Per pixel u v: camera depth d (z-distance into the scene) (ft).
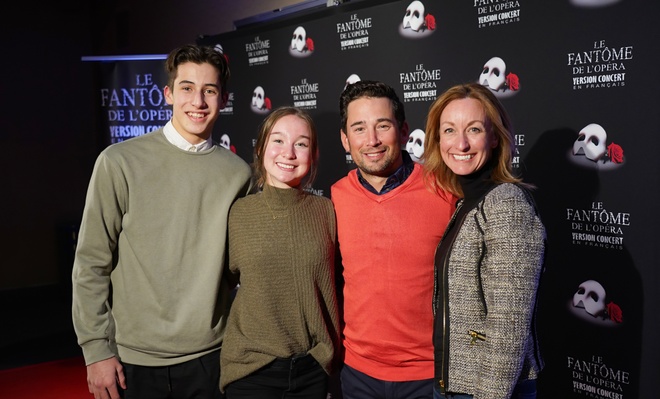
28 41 20.29
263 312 6.23
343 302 6.71
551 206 7.59
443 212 6.25
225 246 6.70
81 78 21.50
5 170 19.99
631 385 7.00
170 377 6.67
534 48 7.59
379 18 9.61
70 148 21.33
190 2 17.31
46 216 20.90
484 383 4.80
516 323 4.70
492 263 4.88
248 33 12.39
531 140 7.73
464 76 8.46
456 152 5.40
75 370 13.51
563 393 7.68
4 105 19.85
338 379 10.68
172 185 6.60
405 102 9.36
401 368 6.21
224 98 7.02
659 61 6.49
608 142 6.98
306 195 6.54
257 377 6.30
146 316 6.56
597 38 6.98
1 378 13.09
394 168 6.48
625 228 6.91
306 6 11.22
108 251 6.53
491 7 8.05
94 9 21.49
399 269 6.14
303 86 11.19
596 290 7.24
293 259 6.24
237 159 7.14
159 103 15.66
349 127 6.40
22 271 20.45
